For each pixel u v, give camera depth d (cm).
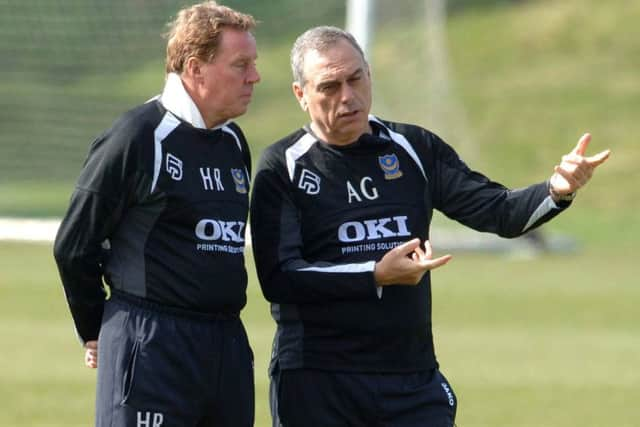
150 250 2164
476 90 15350
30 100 9281
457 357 4916
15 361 4662
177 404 2144
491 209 2300
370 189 2300
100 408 2162
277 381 2328
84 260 2180
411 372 2289
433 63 9700
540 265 8225
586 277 7606
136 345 2142
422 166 2341
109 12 9350
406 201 2311
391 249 2283
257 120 13488
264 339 5159
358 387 2269
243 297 2241
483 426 3656
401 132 2359
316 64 2234
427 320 2316
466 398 4100
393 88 9512
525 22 17012
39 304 6203
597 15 16912
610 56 15938
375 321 2262
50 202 10400
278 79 14150
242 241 2244
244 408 2233
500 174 13162
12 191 10775
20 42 9394
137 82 9262
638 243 9762
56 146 9156
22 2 9431
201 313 2178
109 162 2148
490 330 5631
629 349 5147
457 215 2353
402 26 9794
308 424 2298
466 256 8688
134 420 2127
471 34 16925
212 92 2195
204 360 2167
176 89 2214
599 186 12319
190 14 2212
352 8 8288
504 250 8894
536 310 6259
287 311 2309
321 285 2223
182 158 2181
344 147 2302
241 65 2203
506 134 14150
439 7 10006
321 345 2283
